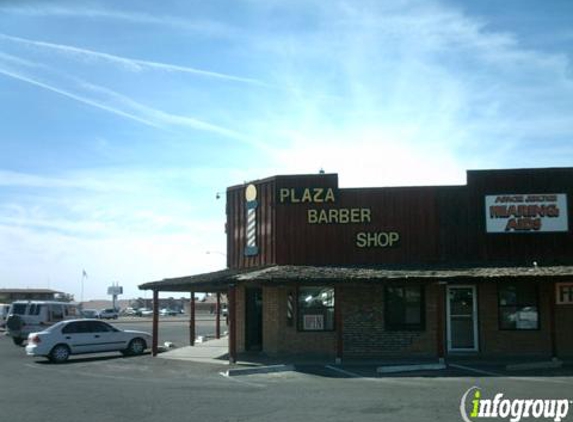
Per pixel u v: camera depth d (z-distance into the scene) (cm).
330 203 2498
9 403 1423
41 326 3484
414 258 2441
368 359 2320
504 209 2425
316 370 2028
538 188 2428
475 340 2386
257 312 2614
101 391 1611
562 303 2370
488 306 2384
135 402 1420
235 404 1373
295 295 2444
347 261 2466
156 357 2556
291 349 2427
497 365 2098
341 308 2381
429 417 1199
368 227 2475
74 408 1348
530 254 2403
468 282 2223
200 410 1302
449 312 2403
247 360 2336
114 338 2712
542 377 1805
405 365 2072
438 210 2455
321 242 2488
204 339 3578
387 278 2189
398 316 2405
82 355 2844
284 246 2503
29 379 1905
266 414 1247
